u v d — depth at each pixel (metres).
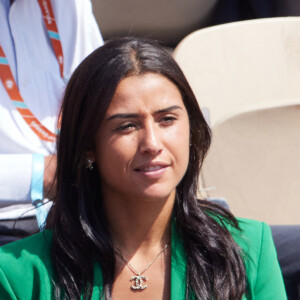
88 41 10.48
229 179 12.21
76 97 6.38
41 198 8.59
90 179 6.79
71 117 6.48
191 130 6.87
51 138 9.55
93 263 6.61
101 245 6.59
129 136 6.19
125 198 6.57
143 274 6.70
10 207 8.64
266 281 6.98
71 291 6.42
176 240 6.83
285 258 8.73
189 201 6.96
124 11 13.79
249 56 12.78
